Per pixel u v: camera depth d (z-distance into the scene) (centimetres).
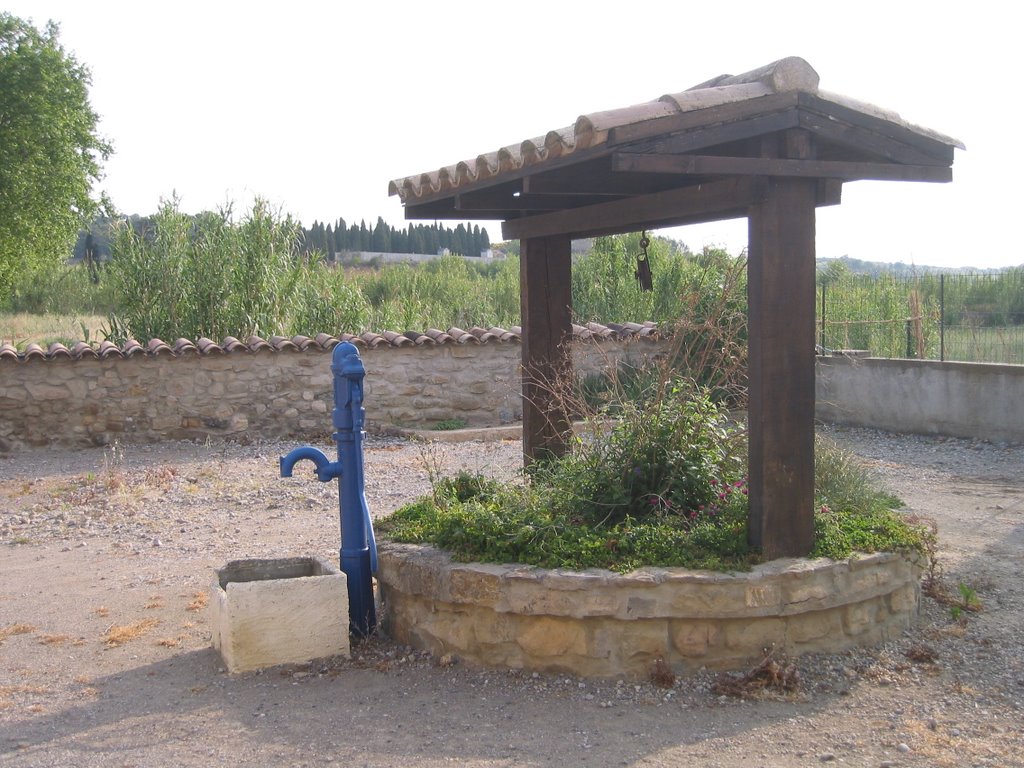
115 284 1405
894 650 433
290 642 438
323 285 1511
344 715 382
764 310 402
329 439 1159
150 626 509
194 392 1141
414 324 1560
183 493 862
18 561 656
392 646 456
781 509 413
